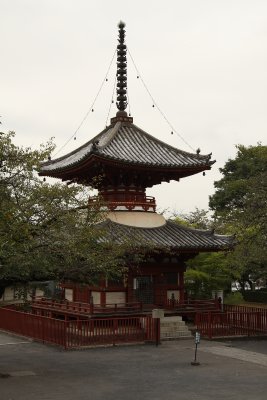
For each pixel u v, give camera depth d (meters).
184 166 42.03
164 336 37.44
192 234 43.72
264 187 41.16
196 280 51.88
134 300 41.28
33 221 23.80
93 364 28.97
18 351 33.00
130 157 41.81
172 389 23.47
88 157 39.56
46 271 24.16
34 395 22.28
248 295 72.94
